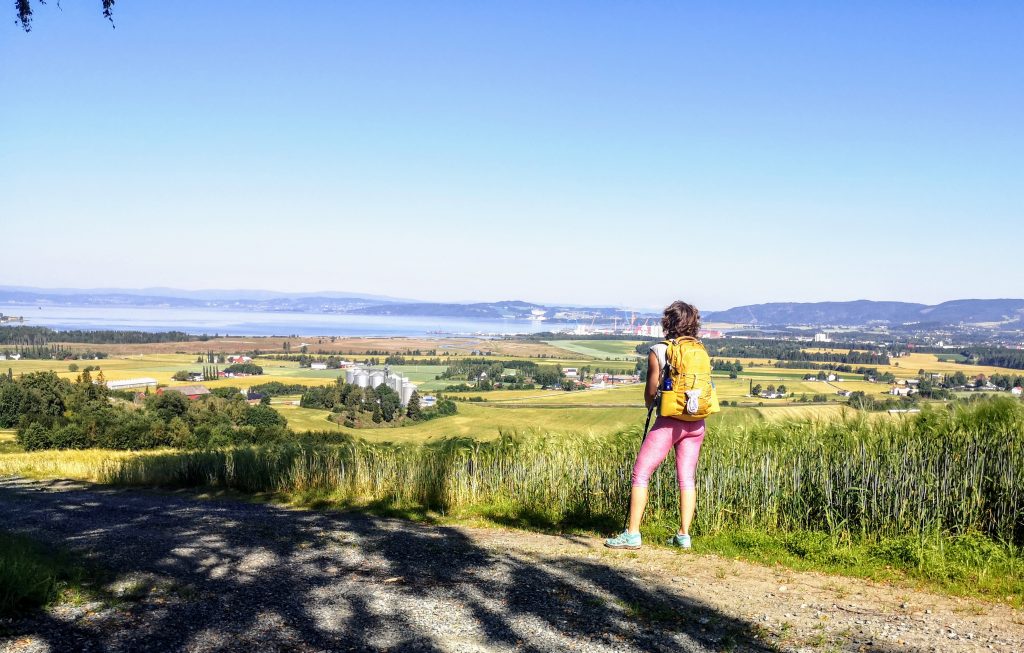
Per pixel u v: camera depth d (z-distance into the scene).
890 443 6.10
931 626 3.58
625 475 7.40
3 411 70.25
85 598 3.96
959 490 5.65
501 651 3.15
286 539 5.90
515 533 6.50
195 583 4.35
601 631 3.42
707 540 5.75
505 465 8.72
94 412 64.81
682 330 5.41
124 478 14.80
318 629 3.45
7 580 3.81
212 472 13.09
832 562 5.11
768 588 4.32
